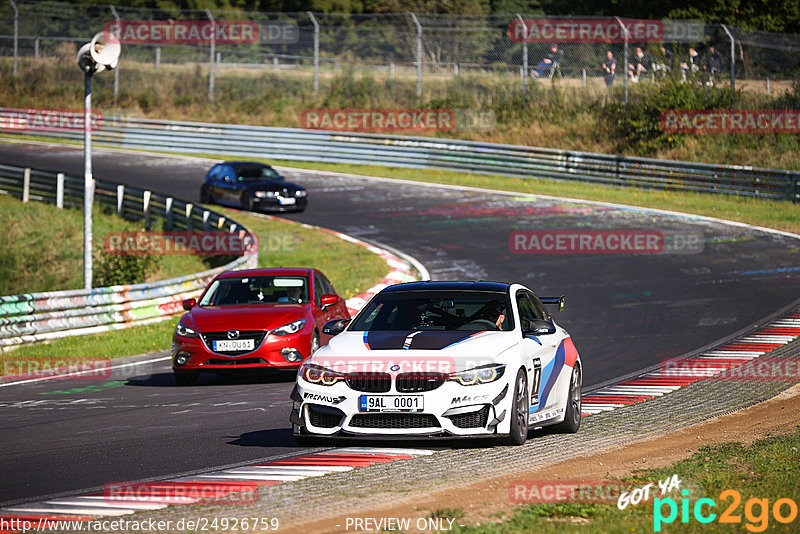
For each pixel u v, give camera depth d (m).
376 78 191.62
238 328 49.69
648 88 166.38
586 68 176.12
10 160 163.50
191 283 79.12
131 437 35.56
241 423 38.44
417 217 120.75
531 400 32.78
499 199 131.62
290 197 124.88
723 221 113.56
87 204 73.50
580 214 120.12
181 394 47.31
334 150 163.62
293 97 195.00
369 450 31.80
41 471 29.45
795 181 122.81
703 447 31.92
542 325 33.53
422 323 33.81
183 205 116.00
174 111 196.38
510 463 29.06
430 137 167.12
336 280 87.94
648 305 74.88
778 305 73.25
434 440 33.06
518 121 170.38
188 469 29.45
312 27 192.38
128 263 98.00
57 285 104.12
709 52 165.75
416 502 23.86
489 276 88.38
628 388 46.94
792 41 164.00
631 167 137.00
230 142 171.12
